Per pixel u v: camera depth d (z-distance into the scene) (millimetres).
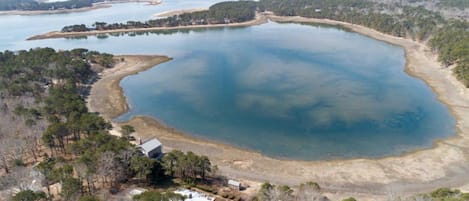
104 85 132625
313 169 77500
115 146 71062
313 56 161875
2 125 84188
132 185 68125
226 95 119625
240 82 131125
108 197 62031
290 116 102688
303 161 80750
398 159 80188
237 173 76125
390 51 169000
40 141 82750
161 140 91312
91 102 116312
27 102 101500
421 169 75938
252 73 140625
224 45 187875
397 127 94625
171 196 57344
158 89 127688
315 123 98062
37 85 114812
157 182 69625
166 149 86312
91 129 83938
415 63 148250
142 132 95625
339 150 84812
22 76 125062
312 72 139625
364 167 77562
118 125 99688
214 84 130375
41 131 82688
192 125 99562
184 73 144250
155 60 163625
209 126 98625
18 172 64750
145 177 68188
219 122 100812
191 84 131375
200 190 67562
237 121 100938
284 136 91875
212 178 73188
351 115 102062
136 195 58031
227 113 106188
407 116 100688
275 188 64875
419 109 104938
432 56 154375
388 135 90750
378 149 84625
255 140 90500
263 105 110625
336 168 77625
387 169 76500
